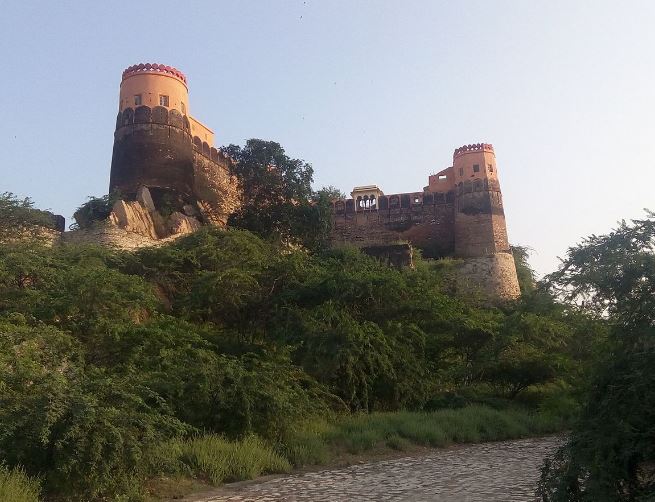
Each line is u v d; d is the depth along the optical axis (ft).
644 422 18.12
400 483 34.06
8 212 79.05
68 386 28.66
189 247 80.48
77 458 26.07
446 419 56.29
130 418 29.25
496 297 126.00
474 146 146.82
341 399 55.21
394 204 154.81
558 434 58.59
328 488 32.83
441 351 74.43
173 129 112.27
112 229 87.15
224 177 127.65
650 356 19.20
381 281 69.10
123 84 114.62
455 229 146.20
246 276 67.31
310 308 67.56
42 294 51.60
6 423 25.71
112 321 49.19
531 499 28.07
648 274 20.62
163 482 32.42
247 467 36.24
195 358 45.44
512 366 71.41
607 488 17.39
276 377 46.83
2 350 34.17
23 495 23.54
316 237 113.29
